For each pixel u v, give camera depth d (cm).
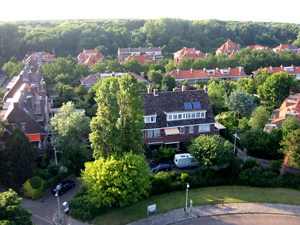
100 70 10875
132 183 3456
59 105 8119
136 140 4059
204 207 3791
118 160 3594
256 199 3984
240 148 5666
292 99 8488
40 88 8350
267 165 4947
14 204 2758
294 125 5153
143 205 3825
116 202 3759
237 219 3566
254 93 10231
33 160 4203
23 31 17488
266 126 6131
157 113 5359
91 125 3719
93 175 3422
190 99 5612
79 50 17200
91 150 4988
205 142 4362
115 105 3662
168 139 5362
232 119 6812
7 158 4050
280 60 13588
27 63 9762
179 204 3841
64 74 10469
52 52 16225
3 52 13512
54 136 5022
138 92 3941
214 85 8519
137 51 16950
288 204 3884
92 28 19012
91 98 8294
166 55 17488
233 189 4247
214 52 19125
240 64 13175
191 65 12206
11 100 6250
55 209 3738
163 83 9275
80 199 3716
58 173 4475
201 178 4328
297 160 4225
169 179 4169
